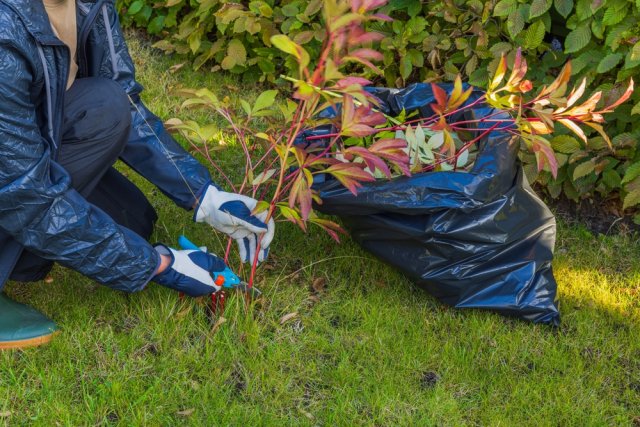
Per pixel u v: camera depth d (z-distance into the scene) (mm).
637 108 2363
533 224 2191
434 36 2857
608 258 2568
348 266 2424
